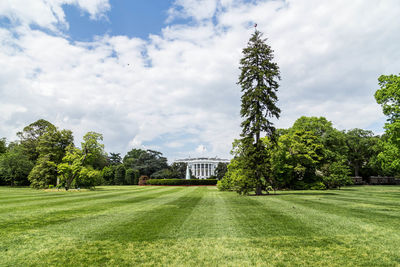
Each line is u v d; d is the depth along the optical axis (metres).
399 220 8.80
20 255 5.37
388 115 21.05
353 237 6.56
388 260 4.89
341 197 18.36
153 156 82.19
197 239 6.48
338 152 43.81
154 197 20.02
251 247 5.78
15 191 30.67
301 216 9.66
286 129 44.47
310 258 5.05
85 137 37.69
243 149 24.59
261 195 21.09
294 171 30.77
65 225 8.32
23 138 55.31
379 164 51.19
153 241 6.32
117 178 65.25
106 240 6.46
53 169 38.97
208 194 23.53
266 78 22.58
